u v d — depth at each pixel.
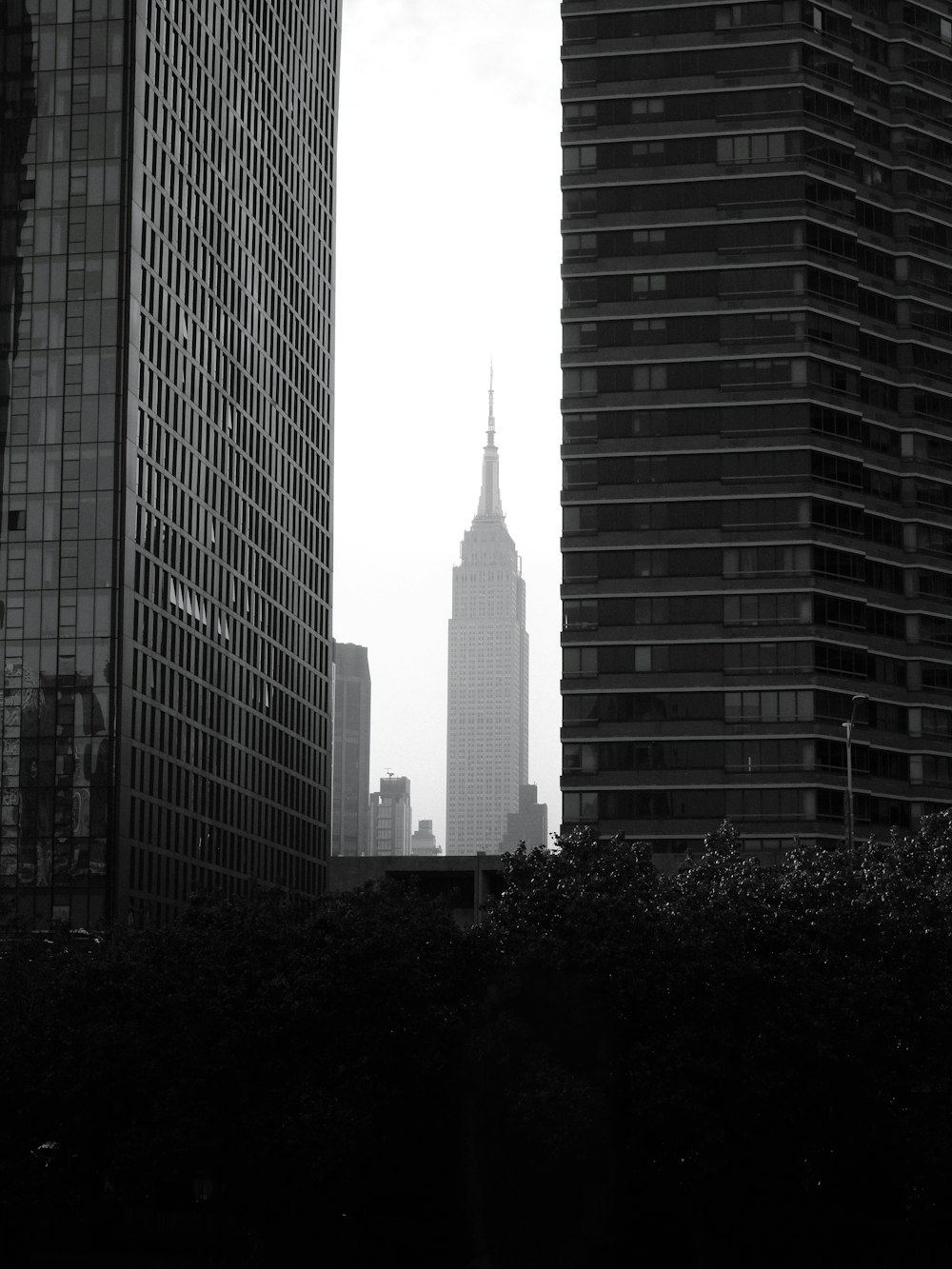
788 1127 76.94
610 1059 75.50
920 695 149.00
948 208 157.62
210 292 193.25
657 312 147.88
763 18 150.75
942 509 152.38
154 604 173.00
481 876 179.50
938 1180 76.81
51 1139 78.56
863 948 79.94
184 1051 76.00
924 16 159.25
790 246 148.00
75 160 170.00
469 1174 77.31
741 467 146.00
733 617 144.12
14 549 165.38
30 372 167.50
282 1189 78.06
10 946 91.62
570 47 151.38
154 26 176.75
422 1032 76.12
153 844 170.50
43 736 162.38
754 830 141.25
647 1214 81.88
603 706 143.62
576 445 147.12
